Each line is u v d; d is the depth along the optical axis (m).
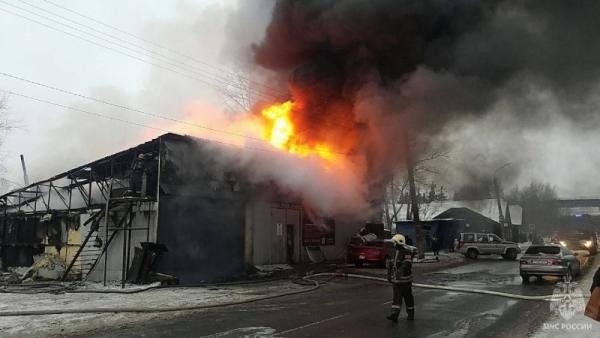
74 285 14.89
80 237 18.09
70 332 7.90
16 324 8.48
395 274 8.91
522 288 13.91
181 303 10.98
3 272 20.22
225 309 10.28
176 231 16.39
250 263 18.95
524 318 9.03
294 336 7.43
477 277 17.39
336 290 13.73
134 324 8.59
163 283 14.89
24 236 20.48
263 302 11.37
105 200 18.06
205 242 17.28
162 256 15.56
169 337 7.43
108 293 12.95
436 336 7.48
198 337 7.39
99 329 8.14
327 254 23.38
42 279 17.27
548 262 15.16
